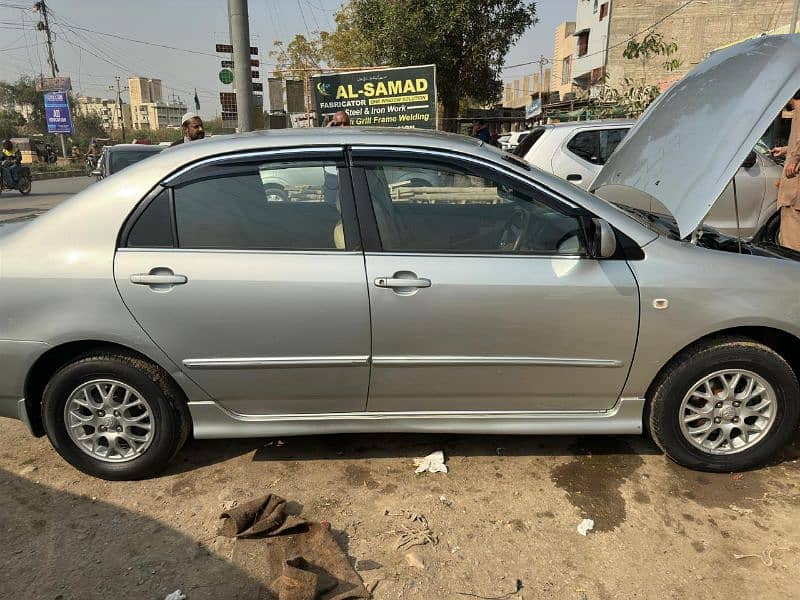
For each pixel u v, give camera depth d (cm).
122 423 280
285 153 270
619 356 270
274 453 312
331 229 266
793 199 471
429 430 284
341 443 321
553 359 270
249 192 267
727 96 281
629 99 1368
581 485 283
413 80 995
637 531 251
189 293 258
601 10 2955
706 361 271
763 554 236
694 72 337
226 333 262
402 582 224
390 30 1656
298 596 209
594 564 232
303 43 2614
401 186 270
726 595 216
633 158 329
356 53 2173
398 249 264
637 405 283
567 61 4091
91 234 263
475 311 260
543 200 269
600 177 359
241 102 853
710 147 267
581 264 263
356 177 268
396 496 276
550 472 293
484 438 326
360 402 280
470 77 1798
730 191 616
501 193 270
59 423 277
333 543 240
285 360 266
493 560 235
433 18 1650
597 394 280
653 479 286
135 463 283
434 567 232
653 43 1414
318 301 258
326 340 263
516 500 272
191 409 278
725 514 260
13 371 265
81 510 267
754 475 288
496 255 264
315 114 1063
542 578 226
